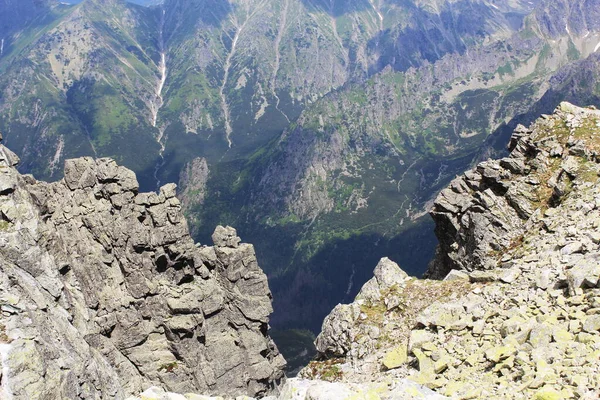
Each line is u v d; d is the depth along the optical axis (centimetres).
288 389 3581
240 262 4131
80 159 3912
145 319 3772
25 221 3192
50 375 2422
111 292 3709
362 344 4181
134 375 3553
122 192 3878
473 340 3409
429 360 3359
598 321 2930
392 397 2834
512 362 2883
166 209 3953
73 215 3784
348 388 3077
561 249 4144
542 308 3447
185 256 3959
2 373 2227
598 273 3431
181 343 3759
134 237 3797
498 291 3934
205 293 3953
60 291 3184
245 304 4053
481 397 2673
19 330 2439
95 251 3753
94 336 3441
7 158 3288
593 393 2348
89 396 2619
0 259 2886
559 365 2691
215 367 3838
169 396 2898
